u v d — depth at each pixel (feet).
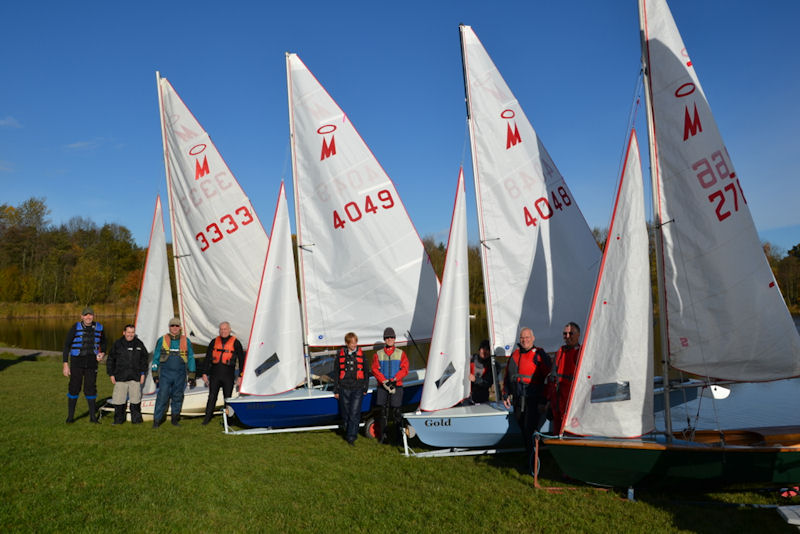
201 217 34.76
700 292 20.84
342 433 27.43
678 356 20.71
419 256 32.22
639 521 15.56
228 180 34.86
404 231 31.91
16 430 25.09
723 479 17.37
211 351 28.73
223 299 35.29
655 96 21.21
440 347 23.84
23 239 181.16
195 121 34.63
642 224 18.29
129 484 18.02
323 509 16.46
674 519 15.71
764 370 21.13
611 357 18.26
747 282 20.90
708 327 20.83
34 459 20.24
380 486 18.54
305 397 26.89
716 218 20.85
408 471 20.36
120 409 28.02
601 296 18.43
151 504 16.31
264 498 17.28
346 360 25.18
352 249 30.94
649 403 18.17
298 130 30.76
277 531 14.84
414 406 32.60
